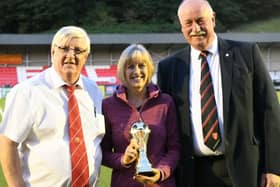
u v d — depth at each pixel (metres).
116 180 3.67
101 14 49.66
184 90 3.78
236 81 3.66
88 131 3.35
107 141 3.68
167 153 3.71
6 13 48.81
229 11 51.22
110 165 3.60
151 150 3.61
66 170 3.20
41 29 49.53
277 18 52.97
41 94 3.25
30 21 48.97
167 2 50.84
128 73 3.63
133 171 3.61
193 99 3.76
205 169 3.75
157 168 3.54
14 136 3.16
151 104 3.69
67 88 3.33
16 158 3.19
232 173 3.61
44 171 3.20
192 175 3.72
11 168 3.17
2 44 36.50
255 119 3.74
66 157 3.21
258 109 3.71
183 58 3.90
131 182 3.61
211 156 3.72
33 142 3.25
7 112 3.21
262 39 37.72
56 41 3.25
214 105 3.69
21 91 3.23
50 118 3.22
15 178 3.17
